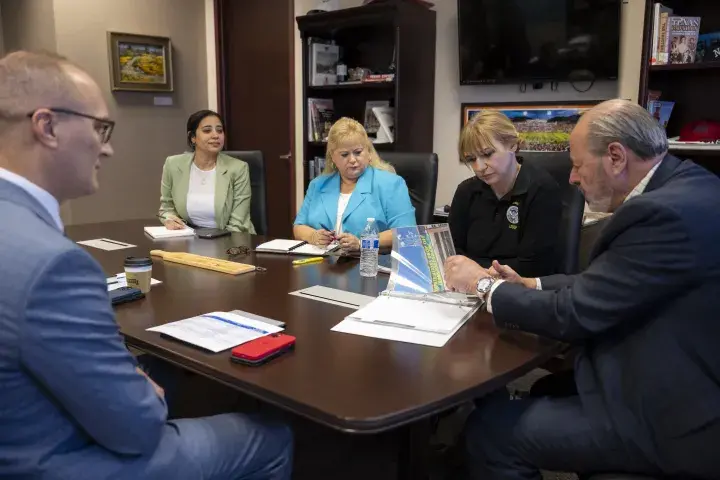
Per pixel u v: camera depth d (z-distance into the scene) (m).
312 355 1.21
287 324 1.41
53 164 0.98
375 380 1.09
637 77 3.24
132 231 2.77
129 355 0.97
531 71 3.48
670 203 1.15
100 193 4.53
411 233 1.72
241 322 1.39
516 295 1.33
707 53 2.78
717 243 1.14
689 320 1.15
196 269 2.00
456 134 3.91
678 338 1.15
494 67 3.59
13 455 0.90
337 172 2.58
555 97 3.53
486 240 2.10
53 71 0.96
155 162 4.84
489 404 1.35
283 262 2.10
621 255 1.19
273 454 1.17
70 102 0.97
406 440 1.27
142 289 1.67
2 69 0.94
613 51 3.22
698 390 1.13
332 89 4.22
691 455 1.13
